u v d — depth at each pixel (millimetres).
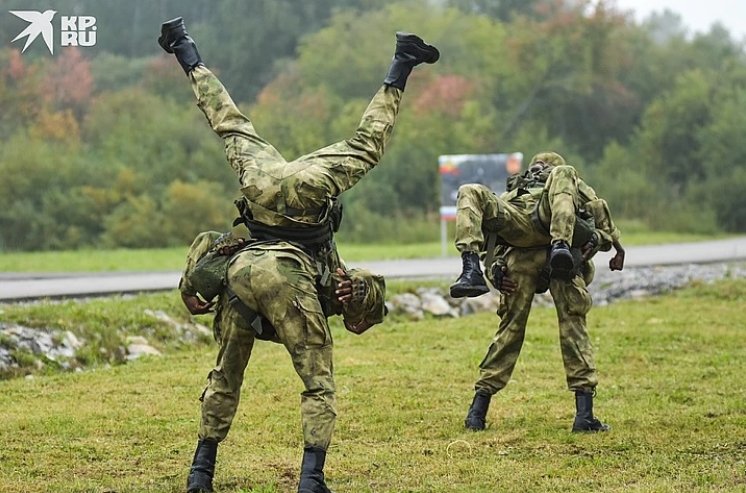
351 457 18172
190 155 101312
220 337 15625
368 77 114250
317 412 14836
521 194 19703
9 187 93688
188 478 15766
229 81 118500
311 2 124500
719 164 118812
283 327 14930
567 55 123250
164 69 108375
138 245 93625
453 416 21625
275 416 21766
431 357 28969
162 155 100250
